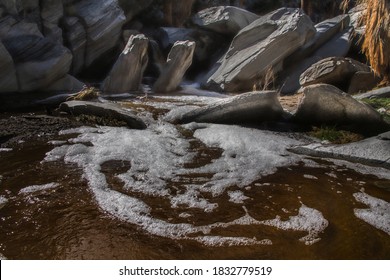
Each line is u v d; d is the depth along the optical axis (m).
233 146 3.40
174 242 1.82
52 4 6.54
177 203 2.26
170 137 3.65
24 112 4.45
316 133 3.77
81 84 6.21
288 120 4.13
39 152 3.13
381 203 2.31
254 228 1.97
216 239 1.85
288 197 2.38
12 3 5.85
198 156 3.17
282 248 1.78
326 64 5.60
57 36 6.57
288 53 6.52
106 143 3.39
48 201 2.22
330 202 2.32
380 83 5.11
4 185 2.44
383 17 4.54
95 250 1.73
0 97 5.11
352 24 7.75
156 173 2.74
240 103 3.91
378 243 1.84
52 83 5.79
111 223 1.99
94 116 4.09
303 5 9.49
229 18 7.65
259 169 2.87
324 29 7.06
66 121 4.02
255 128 3.95
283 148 3.40
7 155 3.04
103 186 2.46
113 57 7.70
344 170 2.89
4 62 5.14
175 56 6.35
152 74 7.71
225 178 2.69
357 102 3.69
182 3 9.52
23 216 2.03
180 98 5.69
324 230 1.96
